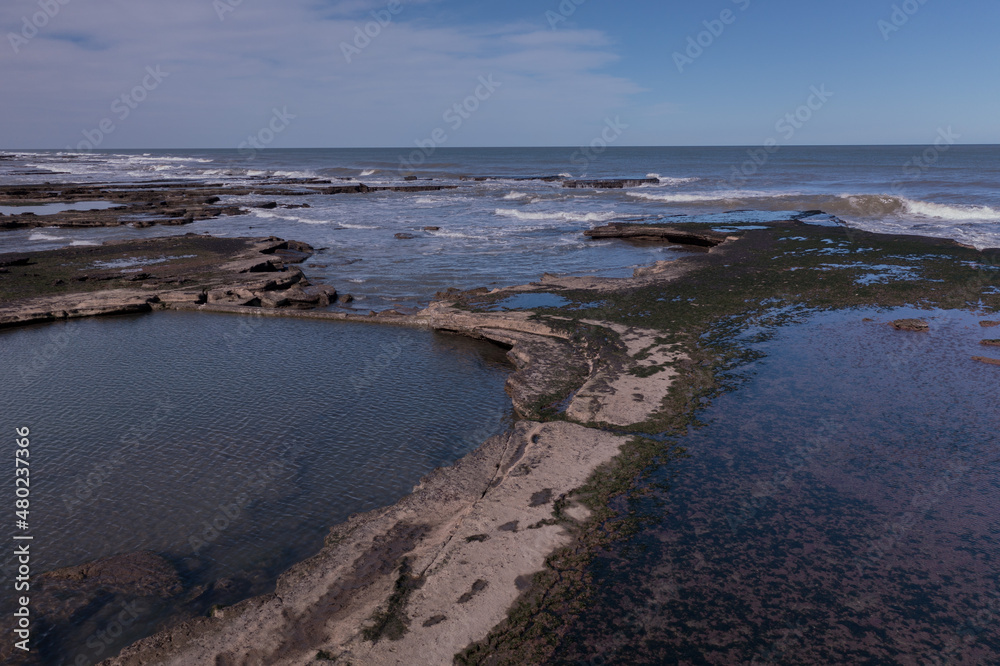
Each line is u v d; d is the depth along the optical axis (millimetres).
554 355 13898
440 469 9172
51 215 41594
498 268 26141
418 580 6508
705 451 9258
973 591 6340
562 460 8984
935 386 11477
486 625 5871
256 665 5516
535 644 5641
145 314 19812
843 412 10492
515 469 8773
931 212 35625
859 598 6262
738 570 6684
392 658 5461
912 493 8172
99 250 28750
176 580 7473
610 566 6727
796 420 10219
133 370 14656
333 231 37156
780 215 35938
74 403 12812
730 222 33625
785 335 14469
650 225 32844
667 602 6180
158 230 37375
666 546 7062
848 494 8156
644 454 9156
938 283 18812
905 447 9344
